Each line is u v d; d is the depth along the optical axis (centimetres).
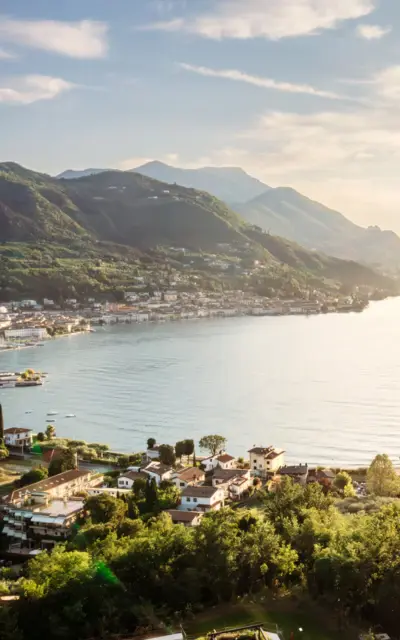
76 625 8406
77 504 16162
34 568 9619
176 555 9556
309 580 8825
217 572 9044
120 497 16988
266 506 12356
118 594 8925
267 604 8719
